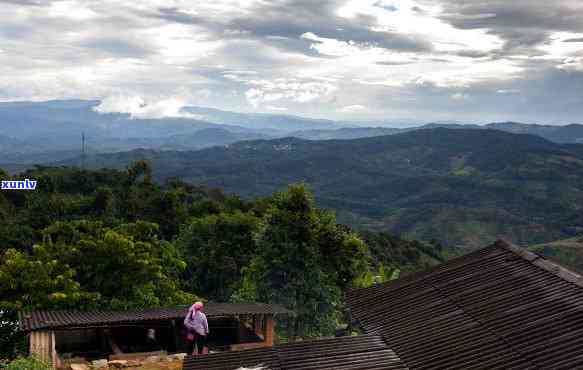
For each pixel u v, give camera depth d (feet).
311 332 85.71
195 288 137.59
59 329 48.75
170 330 62.85
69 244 83.25
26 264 67.31
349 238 88.63
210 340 65.82
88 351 58.85
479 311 37.29
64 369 49.29
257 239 88.22
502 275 41.98
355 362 33.83
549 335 32.42
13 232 138.41
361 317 41.88
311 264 83.97
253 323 63.62
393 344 36.24
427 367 32.40
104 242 75.15
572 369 28.55
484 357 31.86
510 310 36.37
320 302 85.92
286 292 84.64
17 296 65.67
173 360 53.36
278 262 83.41
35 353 45.29
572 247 492.54
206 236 141.38
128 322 51.55
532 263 42.22
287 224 85.25
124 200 184.03
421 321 38.40
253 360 34.81
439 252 393.91
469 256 46.96
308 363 33.63
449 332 35.76
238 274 138.00
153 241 94.48
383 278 100.63
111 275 75.00
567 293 36.78
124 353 55.88
